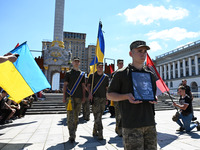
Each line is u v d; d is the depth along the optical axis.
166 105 14.06
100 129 3.91
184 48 52.22
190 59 50.62
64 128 5.47
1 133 4.74
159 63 65.12
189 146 3.42
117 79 1.83
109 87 1.89
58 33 37.75
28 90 4.26
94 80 4.18
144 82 1.83
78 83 3.99
